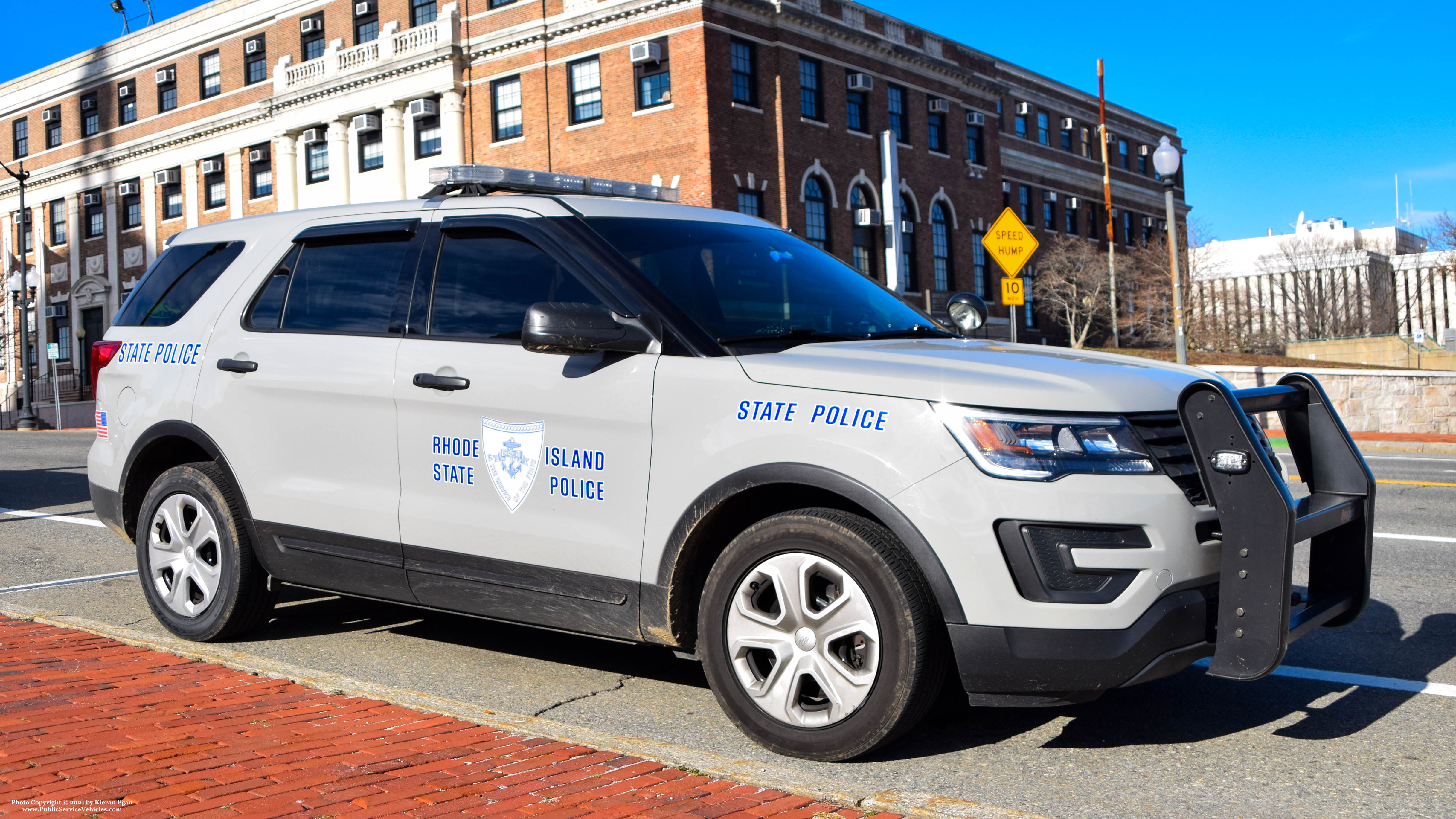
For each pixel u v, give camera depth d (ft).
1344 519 13.10
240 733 12.17
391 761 11.33
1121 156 175.94
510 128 103.40
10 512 34.71
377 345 15.69
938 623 11.71
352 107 113.09
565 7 98.94
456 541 14.70
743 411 12.62
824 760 12.14
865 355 12.73
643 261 14.26
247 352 17.06
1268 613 11.09
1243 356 103.86
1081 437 11.39
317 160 118.73
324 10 117.29
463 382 14.66
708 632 12.82
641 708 14.33
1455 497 34.81
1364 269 227.81
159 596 17.90
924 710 11.84
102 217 144.36
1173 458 11.75
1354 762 12.34
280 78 120.47
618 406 13.44
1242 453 11.23
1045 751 12.65
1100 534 11.21
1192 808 11.04
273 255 17.56
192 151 131.64
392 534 15.28
